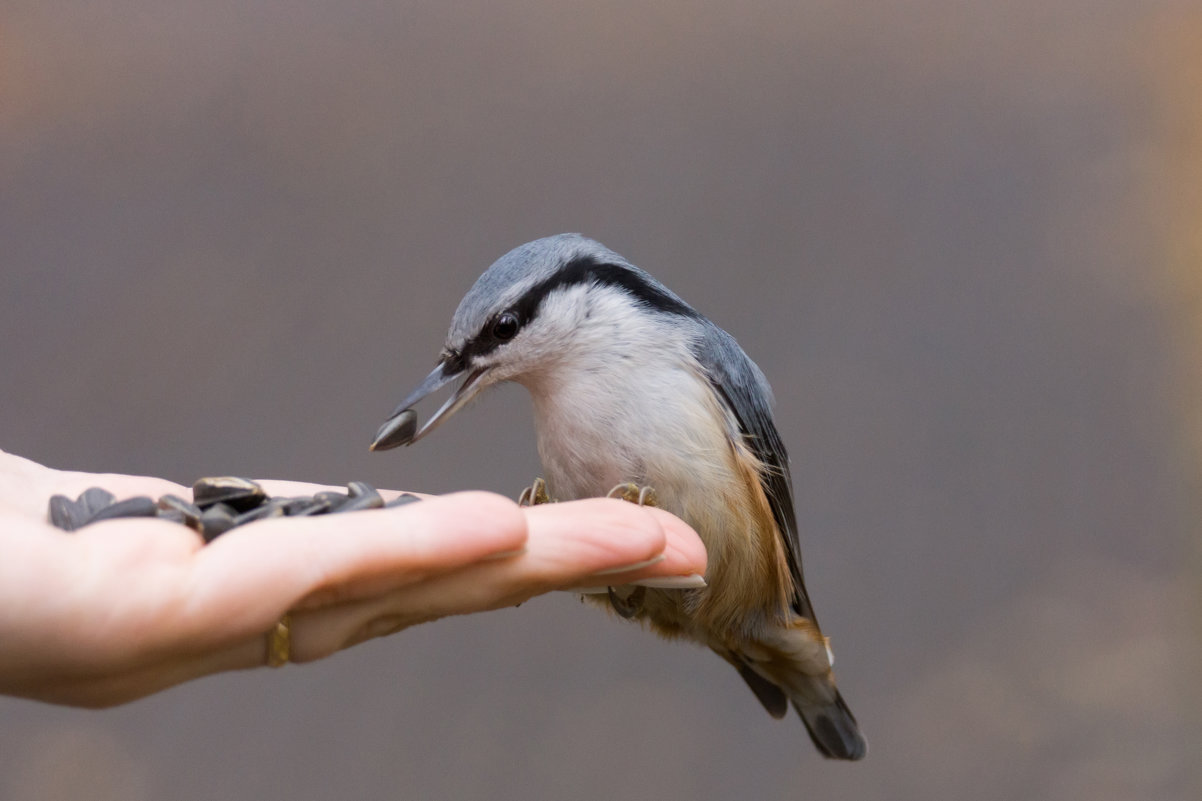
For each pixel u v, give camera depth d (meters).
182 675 2.24
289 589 2.23
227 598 2.23
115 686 2.23
